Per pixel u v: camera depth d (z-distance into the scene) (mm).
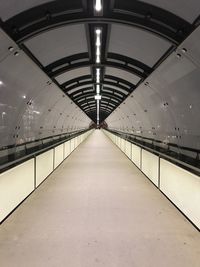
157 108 7027
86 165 9086
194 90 4359
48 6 3338
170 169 4828
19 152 5547
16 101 5062
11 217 3967
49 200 4844
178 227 3643
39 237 3293
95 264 2674
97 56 5566
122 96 11164
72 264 2672
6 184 3895
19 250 2959
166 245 3100
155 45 4402
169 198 4895
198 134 4633
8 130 4973
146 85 6383
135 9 3459
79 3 3355
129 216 4043
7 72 4078
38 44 4305
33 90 5645
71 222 3785
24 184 4812
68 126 14812
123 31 4332
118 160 10430
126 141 12039
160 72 5020
